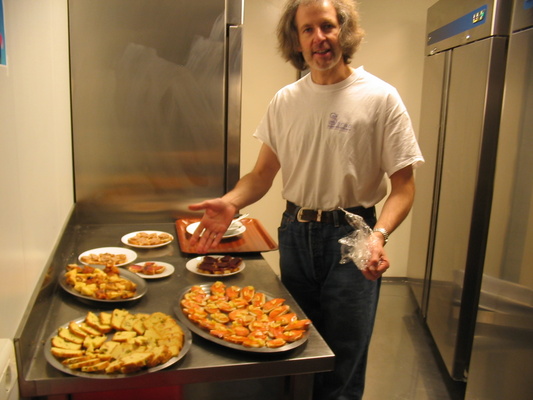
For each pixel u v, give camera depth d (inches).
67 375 40.1
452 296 95.3
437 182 106.0
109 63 80.8
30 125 46.6
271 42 119.9
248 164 126.3
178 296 55.5
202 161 87.8
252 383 64.2
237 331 47.5
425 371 101.7
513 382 69.0
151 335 45.6
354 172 63.9
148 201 87.3
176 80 84.0
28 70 46.5
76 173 83.3
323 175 65.5
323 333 70.7
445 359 98.5
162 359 41.8
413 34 130.8
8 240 37.4
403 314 127.4
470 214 87.0
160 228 85.4
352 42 61.9
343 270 65.2
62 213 67.5
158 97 83.8
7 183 37.6
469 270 88.7
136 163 85.3
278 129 70.6
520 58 67.1
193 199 89.0
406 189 63.9
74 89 80.4
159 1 80.8
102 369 40.4
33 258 46.4
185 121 85.7
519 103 67.2
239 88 86.4
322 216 66.3
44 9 55.8
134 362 40.2
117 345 44.0
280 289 61.2
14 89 40.9
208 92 85.5
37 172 49.3
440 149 104.1
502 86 81.4
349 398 69.5
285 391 54.3
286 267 70.7
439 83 106.2
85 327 47.2
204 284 61.3
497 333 73.3
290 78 123.2
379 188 68.1
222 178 89.3
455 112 96.0
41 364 41.8
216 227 67.6
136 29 80.8
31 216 45.8
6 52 38.3
